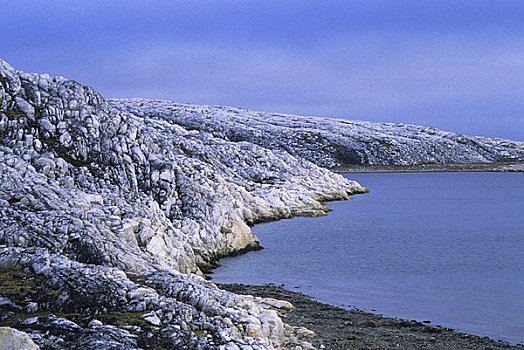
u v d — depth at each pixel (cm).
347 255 4341
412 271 3769
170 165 4178
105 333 1680
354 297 3070
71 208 2719
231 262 4000
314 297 3050
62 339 1622
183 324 1831
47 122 3775
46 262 2142
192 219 4047
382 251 4556
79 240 2398
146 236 2912
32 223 2431
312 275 3616
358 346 2073
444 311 2800
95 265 2178
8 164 2989
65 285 2002
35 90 3903
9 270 2127
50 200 2705
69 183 3419
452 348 2134
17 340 1424
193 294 2061
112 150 3950
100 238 2469
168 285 2130
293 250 4512
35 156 3469
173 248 3173
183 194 4178
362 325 2439
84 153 3812
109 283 2023
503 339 2352
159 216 3628
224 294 2189
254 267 3841
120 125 4175
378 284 3388
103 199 3133
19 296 1925
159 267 2420
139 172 4028
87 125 3928
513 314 2753
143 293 1989
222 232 4225
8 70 3919
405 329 2411
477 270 3834
